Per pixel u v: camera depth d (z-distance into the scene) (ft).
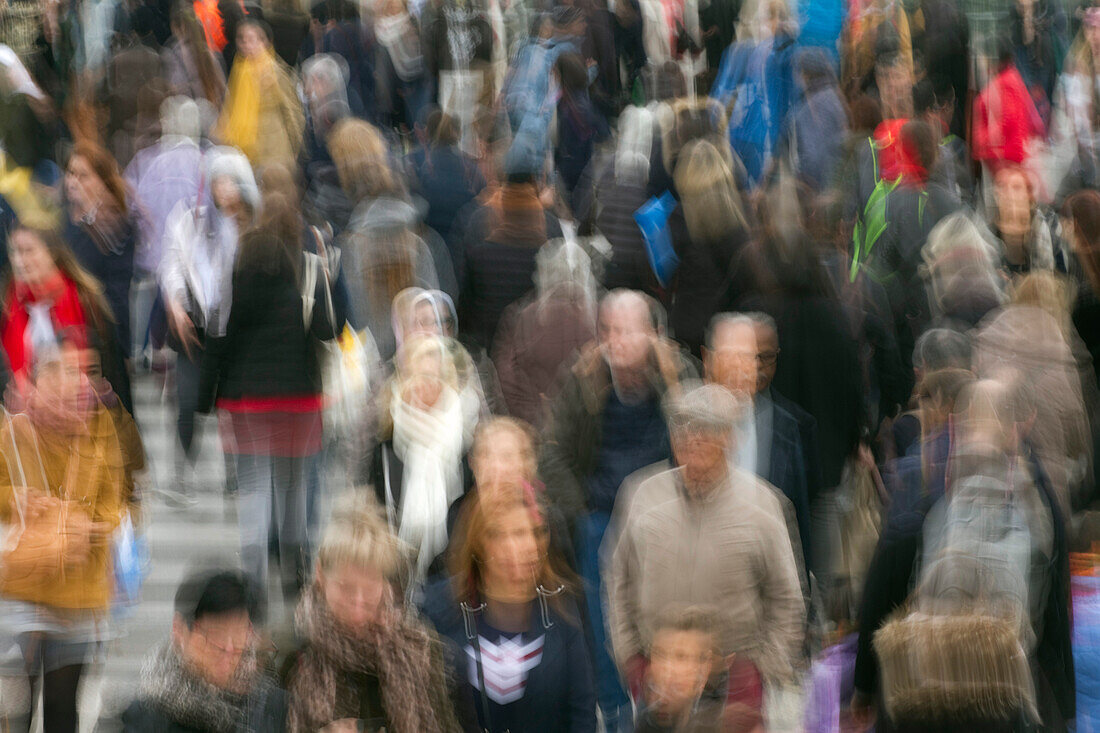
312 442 41.57
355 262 43.70
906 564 29.71
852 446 39.06
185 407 47.52
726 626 30.30
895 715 25.79
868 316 41.86
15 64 59.36
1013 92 68.18
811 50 63.16
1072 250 44.96
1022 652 26.05
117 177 51.75
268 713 25.81
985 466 28.43
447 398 35.32
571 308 39.91
